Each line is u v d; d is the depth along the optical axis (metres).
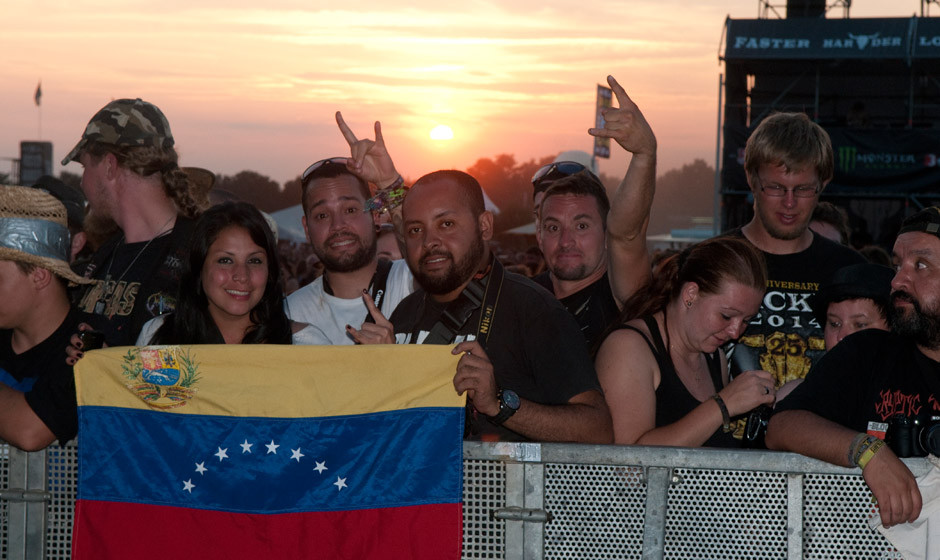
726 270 2.81
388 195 3.56
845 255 3.70
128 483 2.59
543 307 2.83
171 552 2.58
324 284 3.79
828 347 3.10
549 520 2.54
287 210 26.30
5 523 2.68
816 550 2.45
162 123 3.68
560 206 3.75
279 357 2.58
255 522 2.57
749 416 2.92
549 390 2.74
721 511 2.47
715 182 20.41
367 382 2.57
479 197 2.98
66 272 2.87
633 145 3.12
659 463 2.46
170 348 2.60
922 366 2.49
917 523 2.35
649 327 2.94
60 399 2.61
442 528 2.52
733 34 20.47
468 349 2.54
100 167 3.58
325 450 2.57
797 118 3.59
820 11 21.61
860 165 19.42
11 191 2.81
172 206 3.63
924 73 21.20
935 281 2.43
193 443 2.59
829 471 2.41
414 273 2.95
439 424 2.55
